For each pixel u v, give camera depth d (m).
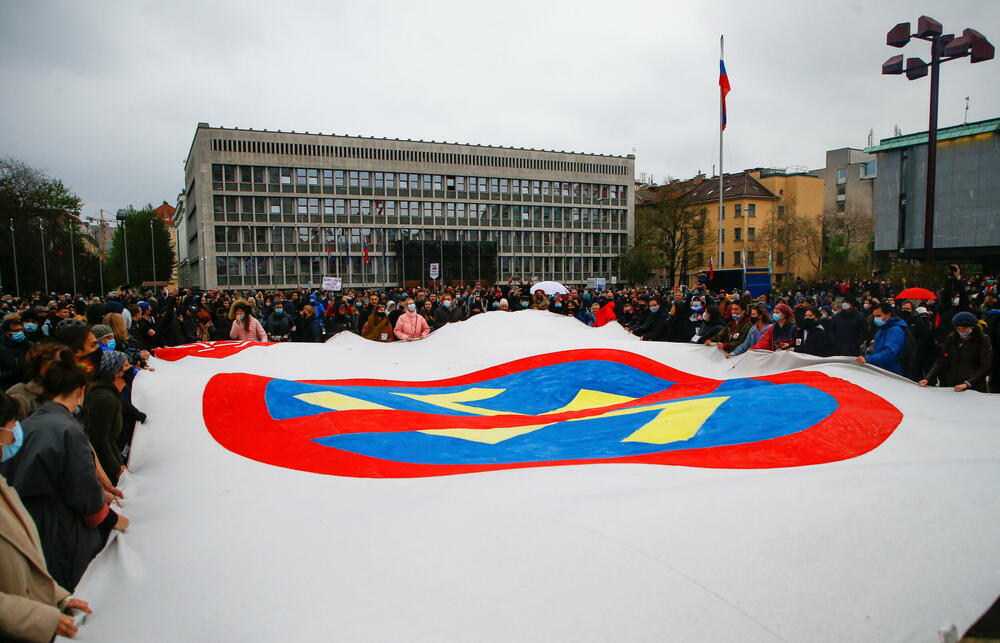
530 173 72.31
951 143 36.00
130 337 8.72
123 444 5.48
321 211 62.38
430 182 67.44
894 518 2.93
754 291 33.88
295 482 4.01
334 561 2.82
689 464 4.02
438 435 5.28
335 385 7.46
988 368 7.05
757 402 5.55
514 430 5.52
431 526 3.03
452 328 10.80
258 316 21.61
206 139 57.62
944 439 4.43
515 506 3.18
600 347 9.04
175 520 3.50
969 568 2.65
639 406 6.19
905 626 2.42
